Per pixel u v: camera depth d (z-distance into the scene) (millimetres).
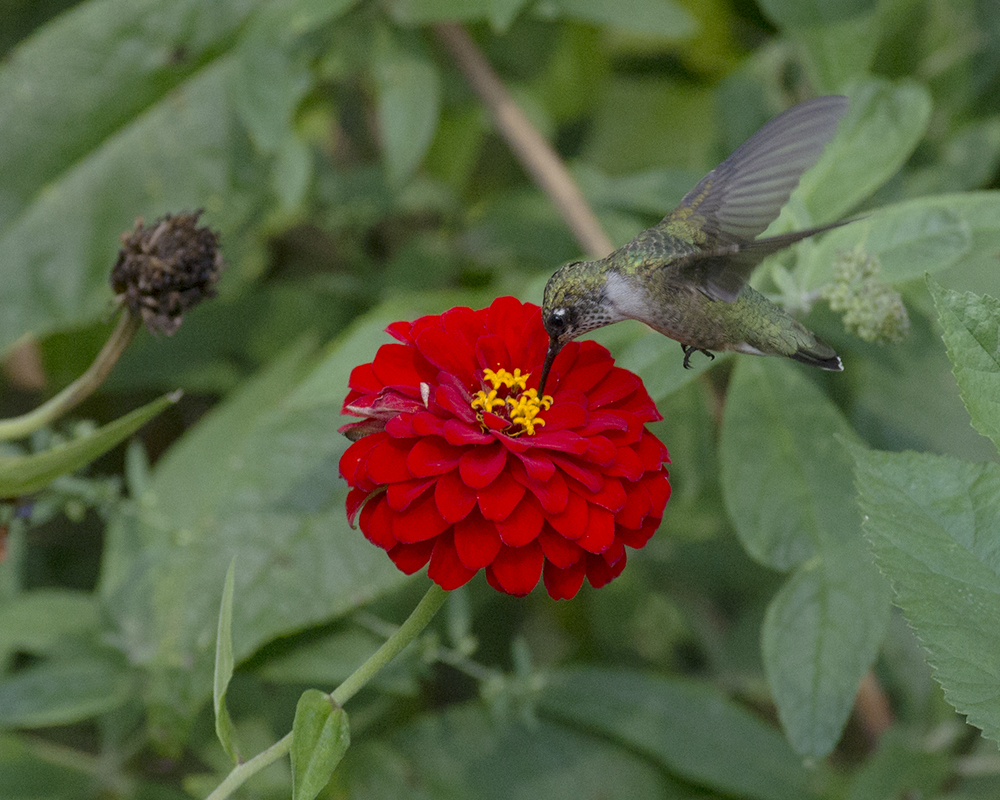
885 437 1067
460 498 874
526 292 969
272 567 996
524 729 1042
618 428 885
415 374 896
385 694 1042
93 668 1007
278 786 1014
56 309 1063
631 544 888
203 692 989
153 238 938
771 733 1019
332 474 1007
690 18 1033
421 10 1032
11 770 1009
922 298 976
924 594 849
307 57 1045
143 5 1071
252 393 1077
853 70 1026
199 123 1076
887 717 1046
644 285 920
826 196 971
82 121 1068
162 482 1057
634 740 1014
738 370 974
